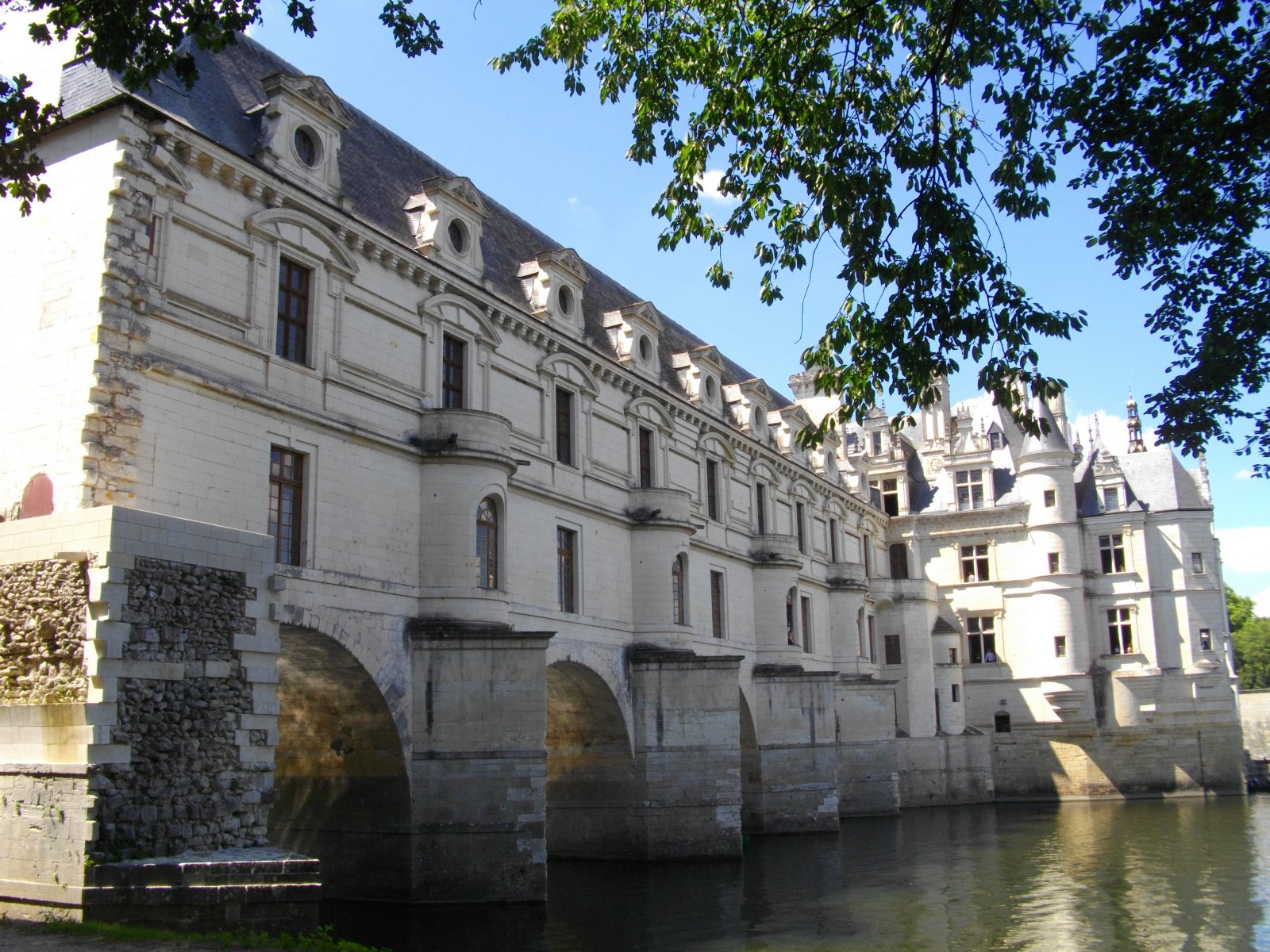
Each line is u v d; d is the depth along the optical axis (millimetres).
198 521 22422
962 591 70875
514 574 33688
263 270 25953
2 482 22375
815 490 60094
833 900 31219
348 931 25516
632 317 42844
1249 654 125750
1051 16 17266
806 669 55062
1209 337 19188
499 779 28625
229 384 24281
